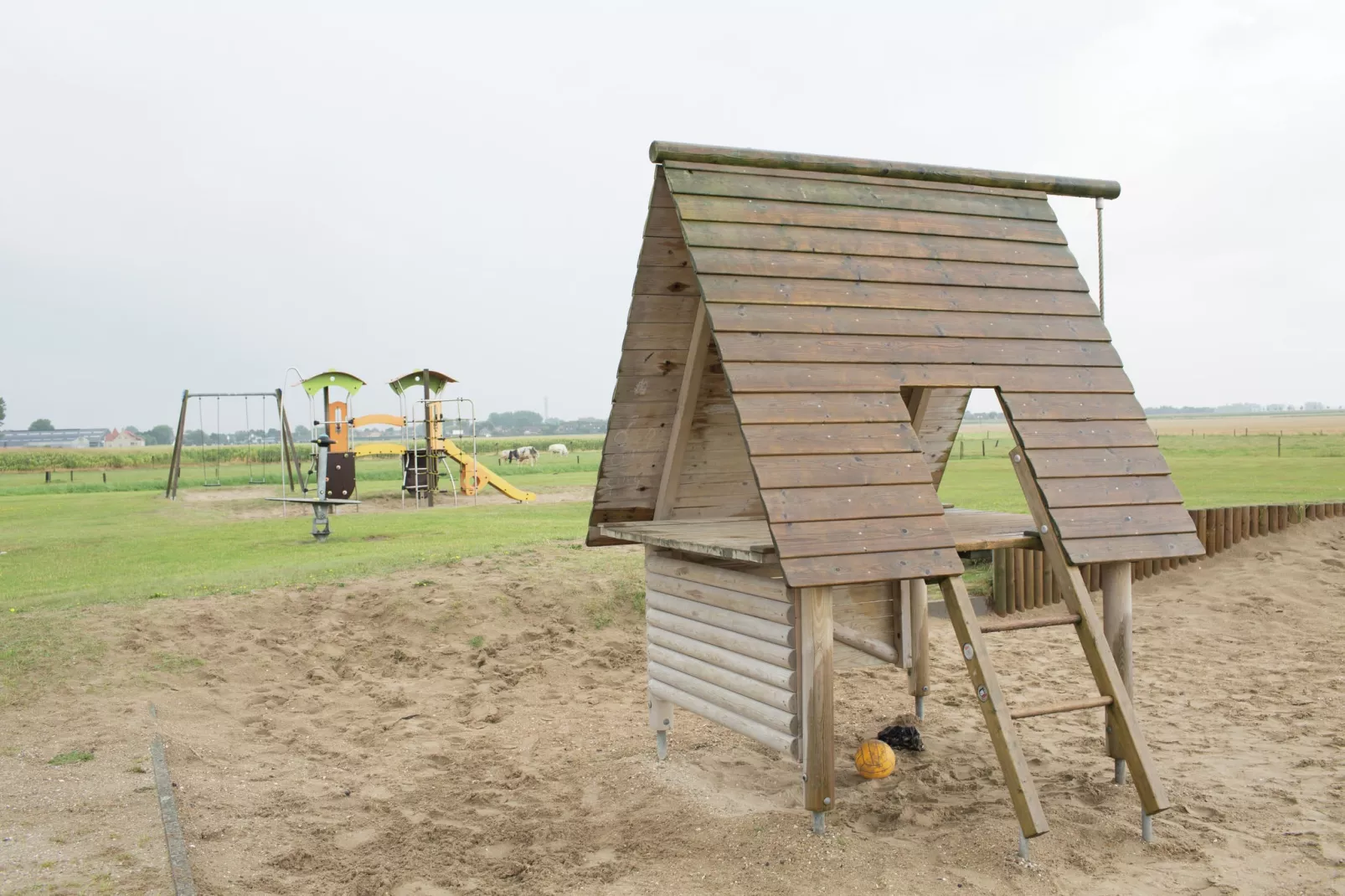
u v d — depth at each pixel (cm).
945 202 657
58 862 478
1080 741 723
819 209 607
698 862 505
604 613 1120
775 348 530
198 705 827
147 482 4238
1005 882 471
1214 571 1346
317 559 1472
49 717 762
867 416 530
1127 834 531
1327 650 1020
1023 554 1234
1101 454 587
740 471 747
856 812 575
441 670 959
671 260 623
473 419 3359
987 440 7494
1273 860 498
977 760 682
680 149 575
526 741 756
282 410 3294
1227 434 8606
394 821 584
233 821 566
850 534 489
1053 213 688
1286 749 696
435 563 1250
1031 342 612
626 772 669
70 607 1041
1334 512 1508
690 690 630
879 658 741
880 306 577
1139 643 1073
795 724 520
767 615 539
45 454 7050
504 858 527
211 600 1066
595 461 6638
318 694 877
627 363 659
